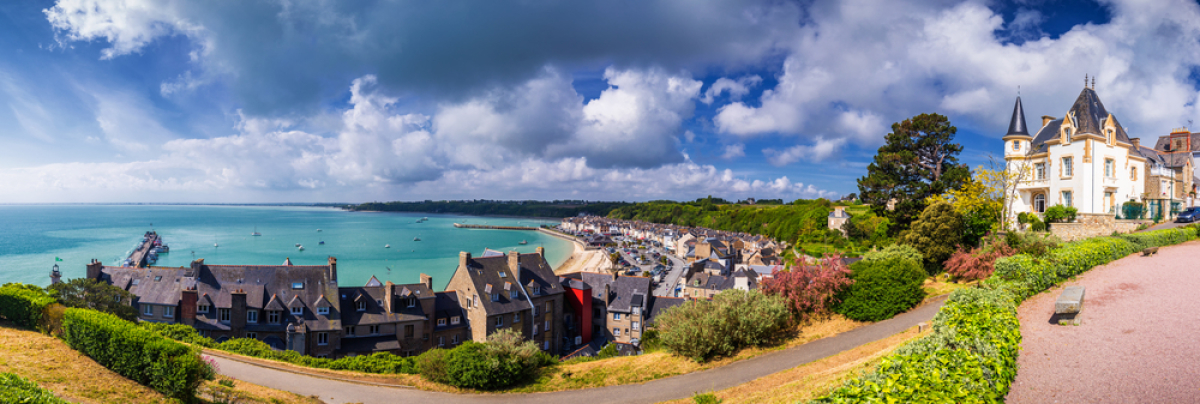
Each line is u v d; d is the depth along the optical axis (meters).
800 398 19.70
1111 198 57.28
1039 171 62.56
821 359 26.52
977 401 11.23
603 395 28.39
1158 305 21.78
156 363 25.23
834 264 33.84
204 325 54.94
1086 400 13.83
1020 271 26.44
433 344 61.06
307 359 40.44
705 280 108.25
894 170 70.75
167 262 162.38
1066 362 16.48
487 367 32.22
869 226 103.56
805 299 33.25
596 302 79.75
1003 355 14.45
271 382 34.12
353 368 38.78
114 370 26.92
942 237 43.16
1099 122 57.53
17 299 36.09
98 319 28.38
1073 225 54.22
